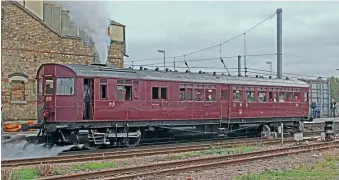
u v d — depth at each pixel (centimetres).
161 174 1260
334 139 2591
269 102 2897
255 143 2339
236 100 2684
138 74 2212
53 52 3009
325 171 1376
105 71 2089
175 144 2356
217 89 2580
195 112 2458
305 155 1841
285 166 1507
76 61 3125
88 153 1828
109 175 1248
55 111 2008
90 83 2041
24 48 2867
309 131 3469
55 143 2050
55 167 1405
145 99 2230
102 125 2070
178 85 2377
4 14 2753
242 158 1650
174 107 2355
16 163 1476
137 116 2195
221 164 1475
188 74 2491
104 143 2078
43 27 2962
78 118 1981
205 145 2161
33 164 1489
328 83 5747
